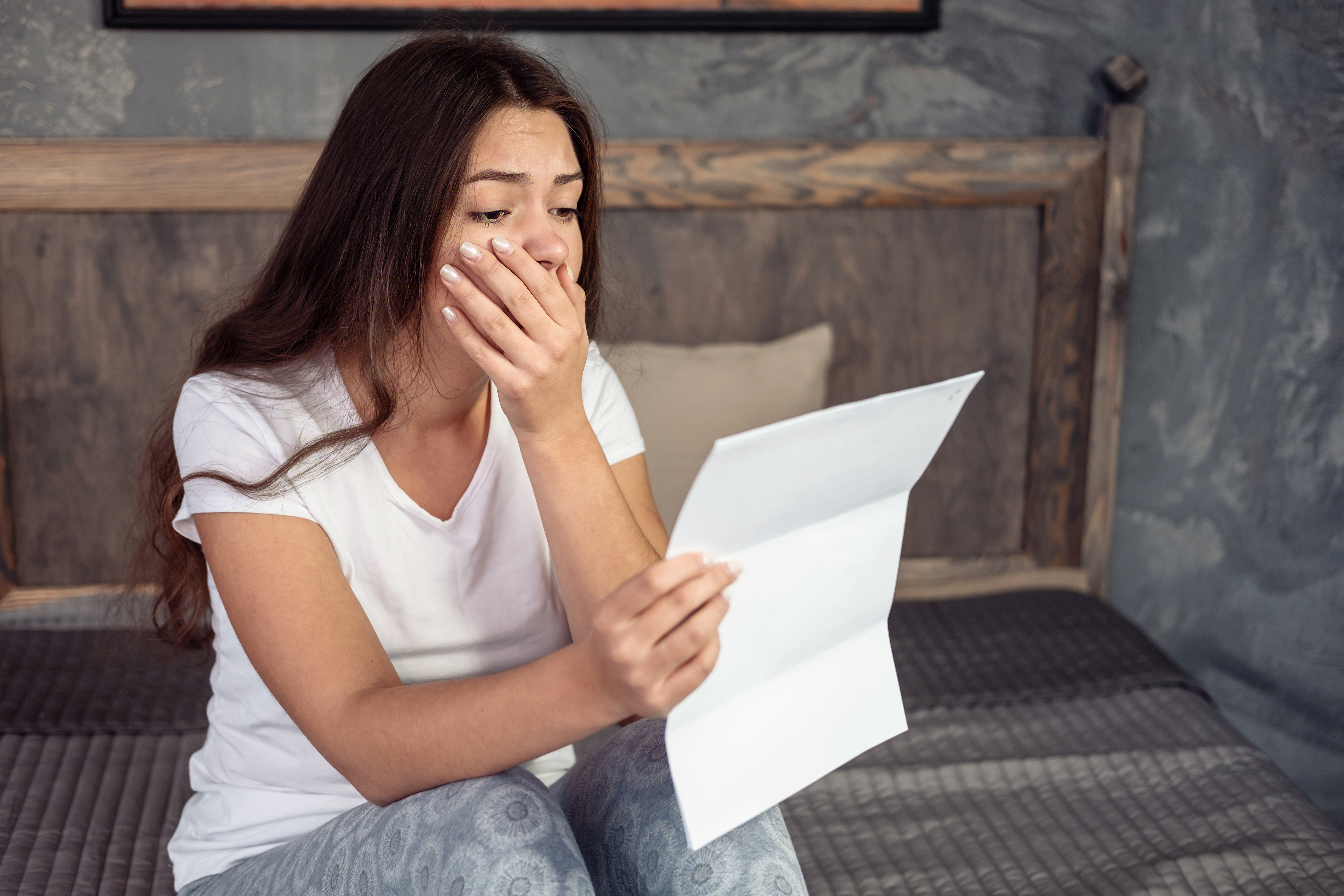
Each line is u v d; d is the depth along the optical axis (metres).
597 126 1.47
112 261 1.67
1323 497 1.93
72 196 1.63
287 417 0.89
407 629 0.95
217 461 0.85
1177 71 1.83
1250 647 2.01
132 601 1.16
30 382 1.69
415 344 0.87
